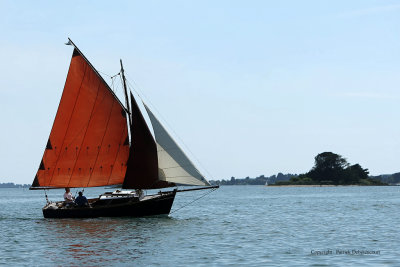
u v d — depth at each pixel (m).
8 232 43.06
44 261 29.95
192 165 49.53
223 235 40.56
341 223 50.53
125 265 28.59
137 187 51.06
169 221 50.41
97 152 53.25
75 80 52.53
